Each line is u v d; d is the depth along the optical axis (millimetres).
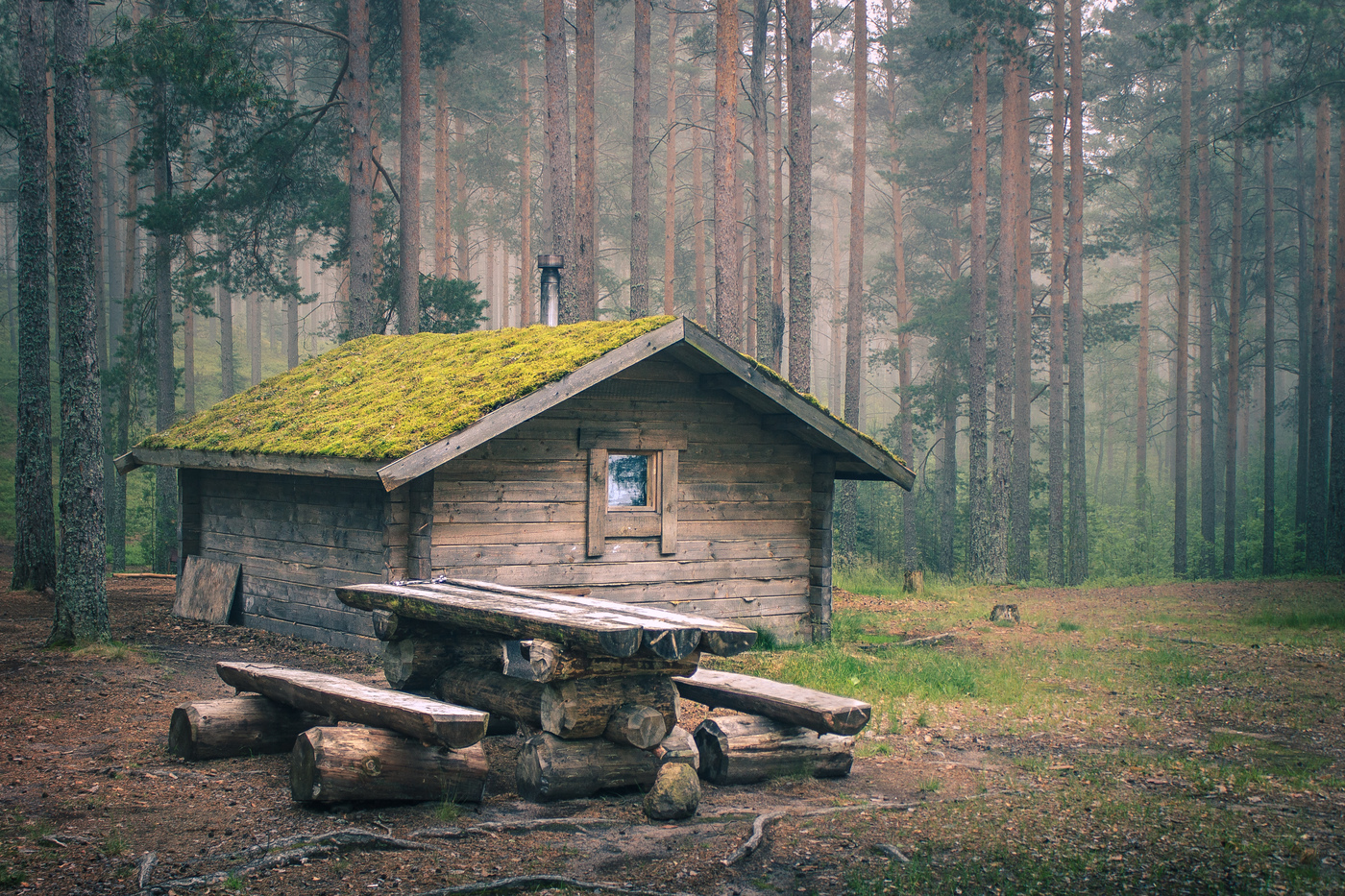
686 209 47125
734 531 13375
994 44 30672
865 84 27047
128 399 26328
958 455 57812
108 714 8234
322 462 10891
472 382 11602
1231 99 28328
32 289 16391
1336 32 23688
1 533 28891
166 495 26016
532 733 7957
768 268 29391
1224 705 10109
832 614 15953
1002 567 26531
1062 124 28641
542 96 43688
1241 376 43531
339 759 5723
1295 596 20875
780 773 7012
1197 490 48750
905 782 7195
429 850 5270
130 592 17953
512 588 8141
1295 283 45188
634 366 12430
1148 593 22875
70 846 5098
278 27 31453
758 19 28641
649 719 6348
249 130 23938
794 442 13992
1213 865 5395
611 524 12273
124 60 18172
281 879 4789
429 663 7770
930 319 35188
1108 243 35312
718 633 6270
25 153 15945
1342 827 6191
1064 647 13984
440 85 34312
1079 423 29094
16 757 6824
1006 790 6957
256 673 7082
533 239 44094
